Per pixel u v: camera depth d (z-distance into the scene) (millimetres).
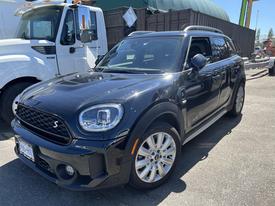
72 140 2369
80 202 2701
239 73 5156
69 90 2818
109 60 4035
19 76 4574
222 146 4043
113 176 2441
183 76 3240
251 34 17375
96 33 5848
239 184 2977
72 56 5320
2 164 3471
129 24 7492
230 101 4984
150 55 3617
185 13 9492
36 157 2678
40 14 5309
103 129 2354
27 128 2852
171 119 3021
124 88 2703
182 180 3072
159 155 2871
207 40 4191
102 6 16438
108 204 2660
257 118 5500
